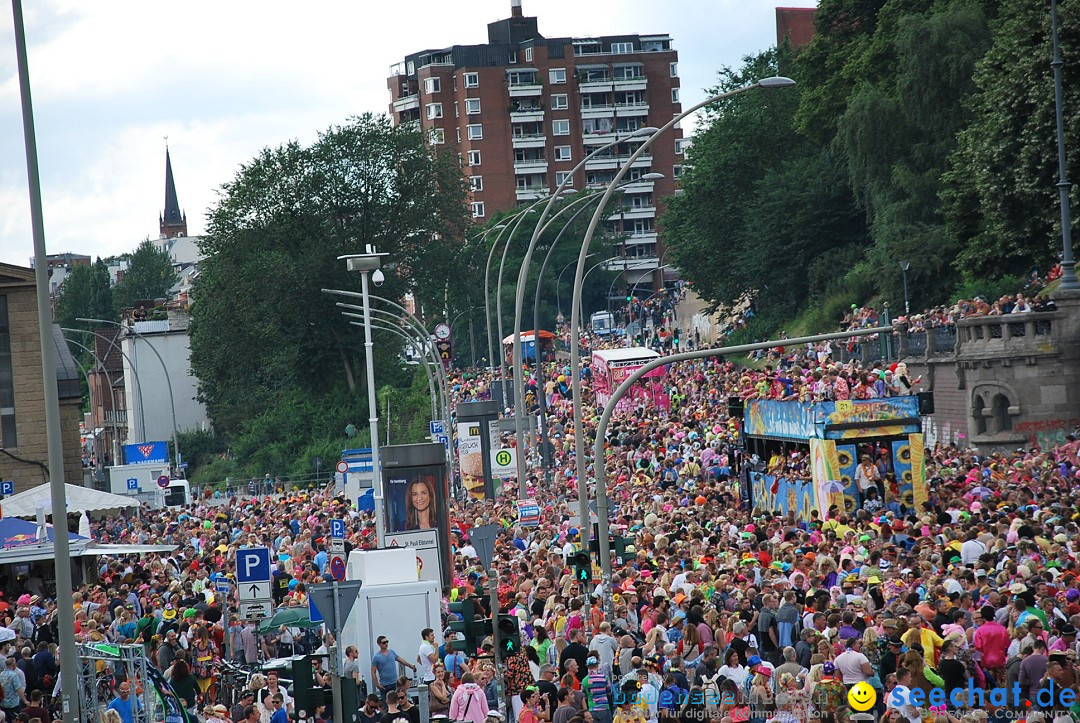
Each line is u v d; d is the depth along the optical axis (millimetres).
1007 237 91812
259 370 176000
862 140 115625
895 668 29859
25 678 36656
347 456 106250
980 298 87250
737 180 156125
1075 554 38156
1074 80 87625
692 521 51438
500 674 32281
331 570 53281
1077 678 27656
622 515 59875
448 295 180750
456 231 182875
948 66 109562
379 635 41094
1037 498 46188
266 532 75500
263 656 46938
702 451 74750
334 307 172875
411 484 58156
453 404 128250
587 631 36312
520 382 76688
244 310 170250
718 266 156875
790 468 64250
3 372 109438
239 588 46188
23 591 64500
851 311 118750
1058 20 87188
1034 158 88500
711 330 185250
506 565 49125
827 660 29625
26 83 33531
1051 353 76375
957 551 39562
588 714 28328
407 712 31438
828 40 143875
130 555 72938
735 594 36719
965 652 29609
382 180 174875
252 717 30156
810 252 141750
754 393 73500
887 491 59312
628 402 113438
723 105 160125
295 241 174625
